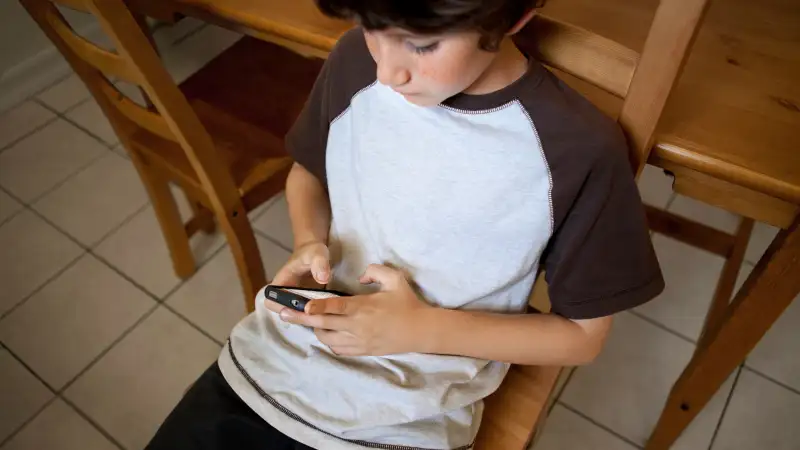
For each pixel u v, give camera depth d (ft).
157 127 3.26
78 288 5.03
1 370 4.63
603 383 4.47
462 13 1.56
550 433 4.28
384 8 1.57
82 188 5.59
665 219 4.58
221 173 3.43
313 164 2.81
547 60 2.13
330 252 2.72
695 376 3.26
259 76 4.11
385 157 2.34
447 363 2.40
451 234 2.30
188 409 2.66
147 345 4.76
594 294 2.23
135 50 2.69
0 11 5.73
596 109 2.08
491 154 2.13
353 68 2.38
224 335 4.80
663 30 1.84
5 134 5.96
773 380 4.44
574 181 2.03
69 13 6.10
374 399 2.38
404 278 2.37
